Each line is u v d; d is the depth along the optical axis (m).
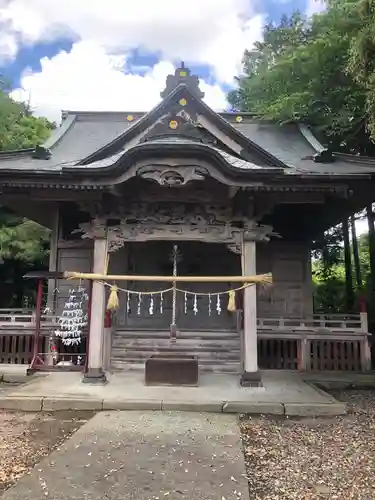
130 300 15.09
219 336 12.71
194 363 10.06
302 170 10.80
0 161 11.70
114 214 10.62
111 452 5.91
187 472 5.24
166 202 10.72
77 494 4.59
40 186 10.14
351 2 11.36
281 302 14.55
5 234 19.20
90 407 8.41
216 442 6.41
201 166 9.51
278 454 6.12
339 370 12.84
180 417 7.83
